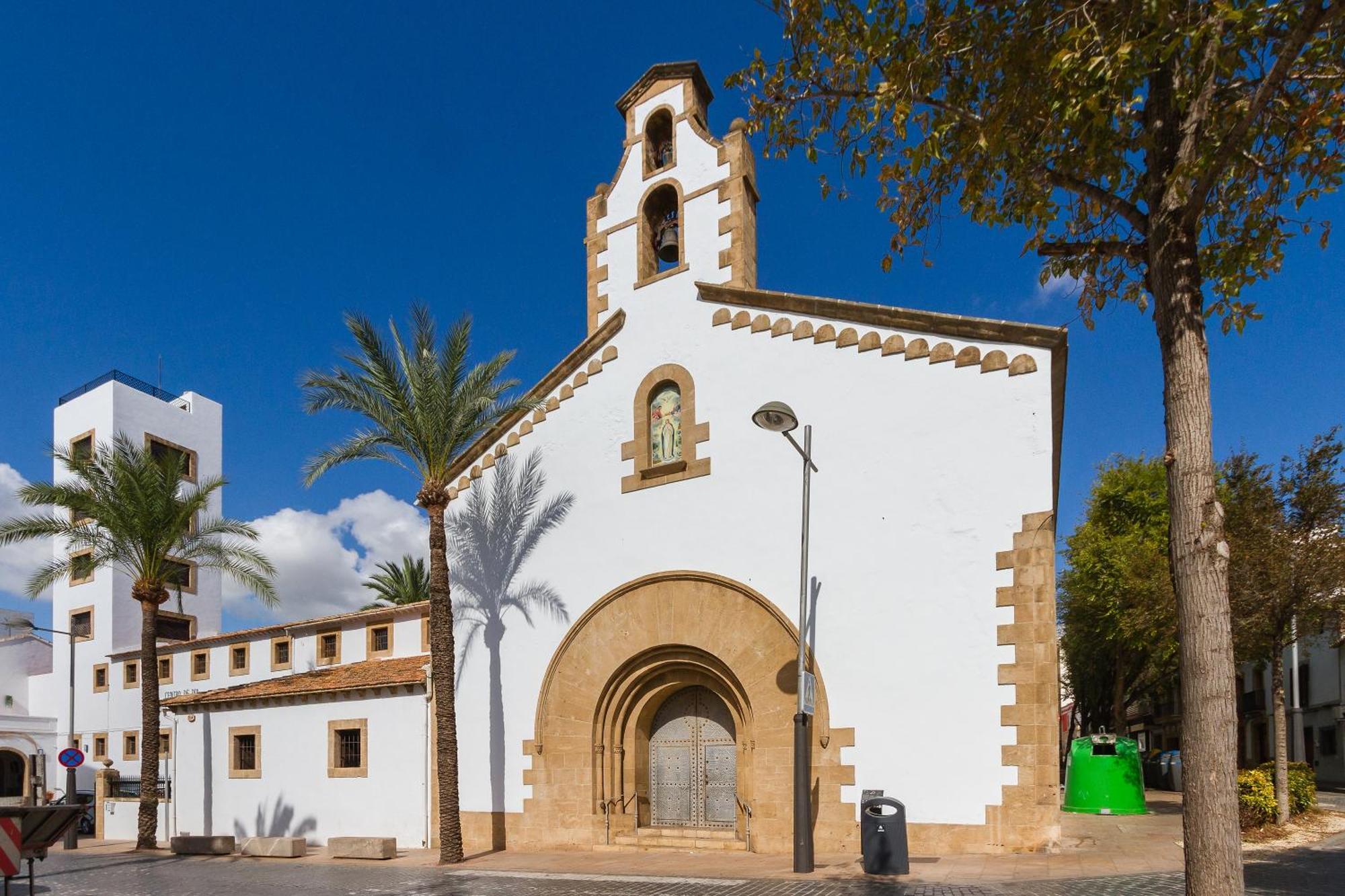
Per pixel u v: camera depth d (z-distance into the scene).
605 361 18.59
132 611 41.69
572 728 17.53
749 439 16.39
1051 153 8.31
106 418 42.91
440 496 18.23
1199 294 6.65
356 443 18.09
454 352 18.38
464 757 19.02
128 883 16.34
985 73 8.40
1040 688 13.04
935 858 13.02
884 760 14.01
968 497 14.12
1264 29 7.21
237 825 24.14
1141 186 7.99
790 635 15.27
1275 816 15.88
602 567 17.73
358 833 21.48
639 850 16.31
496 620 19.09
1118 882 10.69
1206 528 6.22
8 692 44.81
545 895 12.27
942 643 13.88
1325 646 36.03
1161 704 52.84
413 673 21.44
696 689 17.22
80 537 24.84
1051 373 13.92
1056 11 7.88
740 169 17.80
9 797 43.84
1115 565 30.39
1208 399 6.47
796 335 16.25
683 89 19.22
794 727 14.95
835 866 12.97
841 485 15.25
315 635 28.11
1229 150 6.45
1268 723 41.91
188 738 26.05
